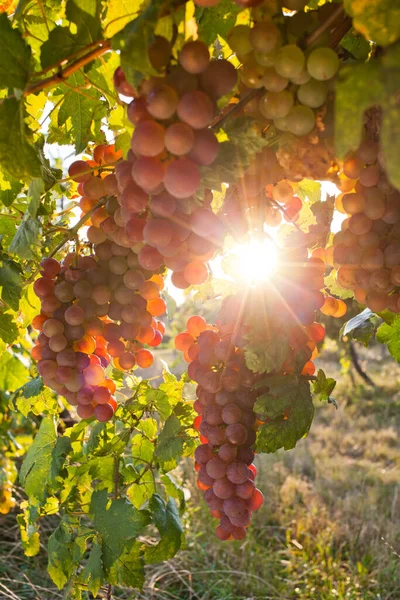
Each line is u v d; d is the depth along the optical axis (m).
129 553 0.70
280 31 0.47
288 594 1.84
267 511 2.33
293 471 2.86
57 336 0.62
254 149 0.49
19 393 0.82
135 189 0.48
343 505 2.42
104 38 0.56
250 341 0.54
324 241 0.60
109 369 0.78
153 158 0.45
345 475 2.85
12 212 0.78
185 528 2.08
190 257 0.52
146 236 0.48
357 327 0.75
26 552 0.86
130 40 0.42
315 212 0.59
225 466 0.58
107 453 0.75
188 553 2.00
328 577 1.88
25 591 1.73
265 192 0.56
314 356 0.62
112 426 0.76
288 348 0.55
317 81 0.46
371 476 2.82
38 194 0.60
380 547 2.05
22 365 1.43
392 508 2.35
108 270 0.62
